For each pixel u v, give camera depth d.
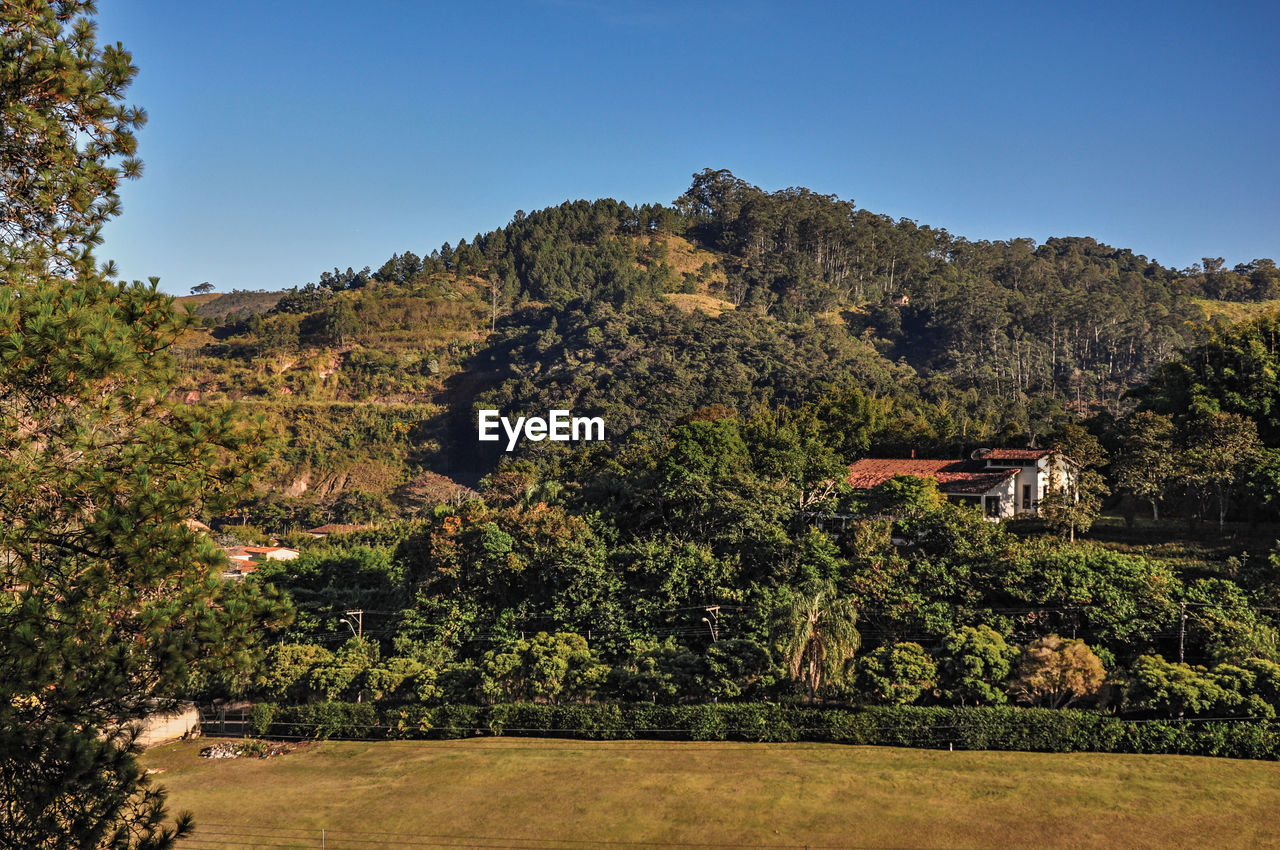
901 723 50.25
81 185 19.81
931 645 54.59
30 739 15.14
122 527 16.95
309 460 198.62
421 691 58.59
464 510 77.62
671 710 53.97
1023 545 57.47
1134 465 68.25
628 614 62.66
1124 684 47.97
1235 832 37.25
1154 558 60.50
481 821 42.25
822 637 52.16
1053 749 47.81
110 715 17.06
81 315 17.56
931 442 94.56
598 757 51.09
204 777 50.91
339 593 75.44
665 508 72.44
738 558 63.41
